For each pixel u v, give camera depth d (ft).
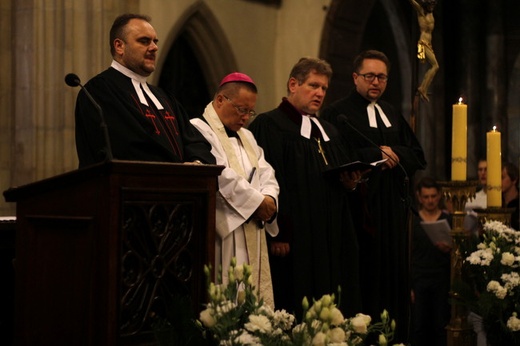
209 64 39.52
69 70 30.25
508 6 51.37
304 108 19.70
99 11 30.73
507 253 16.71
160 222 12.21
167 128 15.44
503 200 28.02
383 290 20.76
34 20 30.09
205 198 12.76
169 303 12.32
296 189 19.01
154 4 35.32
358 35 43.11
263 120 19.60
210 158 15.55
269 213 16.49
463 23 51.44
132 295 11.80
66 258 12.07
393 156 20.59
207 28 38.55
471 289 16.93
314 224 18.90
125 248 11.78
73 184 12.05
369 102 21.88
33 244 12.57
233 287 10.96
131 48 15.38
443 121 50.49
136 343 11.80
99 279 11.59
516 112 51.29
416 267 27.30
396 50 50.08
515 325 15.74
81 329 11.79
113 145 14.49
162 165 12.10
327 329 10.29
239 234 16.58
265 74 41.11
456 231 17.99
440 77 50.37
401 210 21.15
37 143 30.07
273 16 41.60
